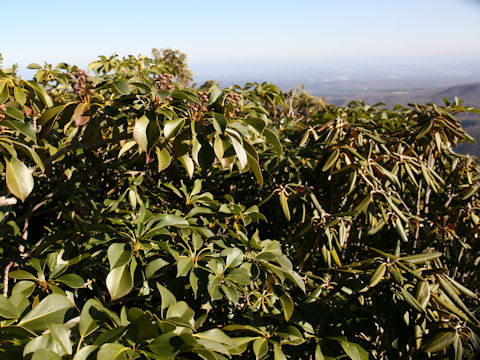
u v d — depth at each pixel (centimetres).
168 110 130
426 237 233
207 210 170
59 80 198
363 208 197
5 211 160
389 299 149
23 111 159
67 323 101
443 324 148
